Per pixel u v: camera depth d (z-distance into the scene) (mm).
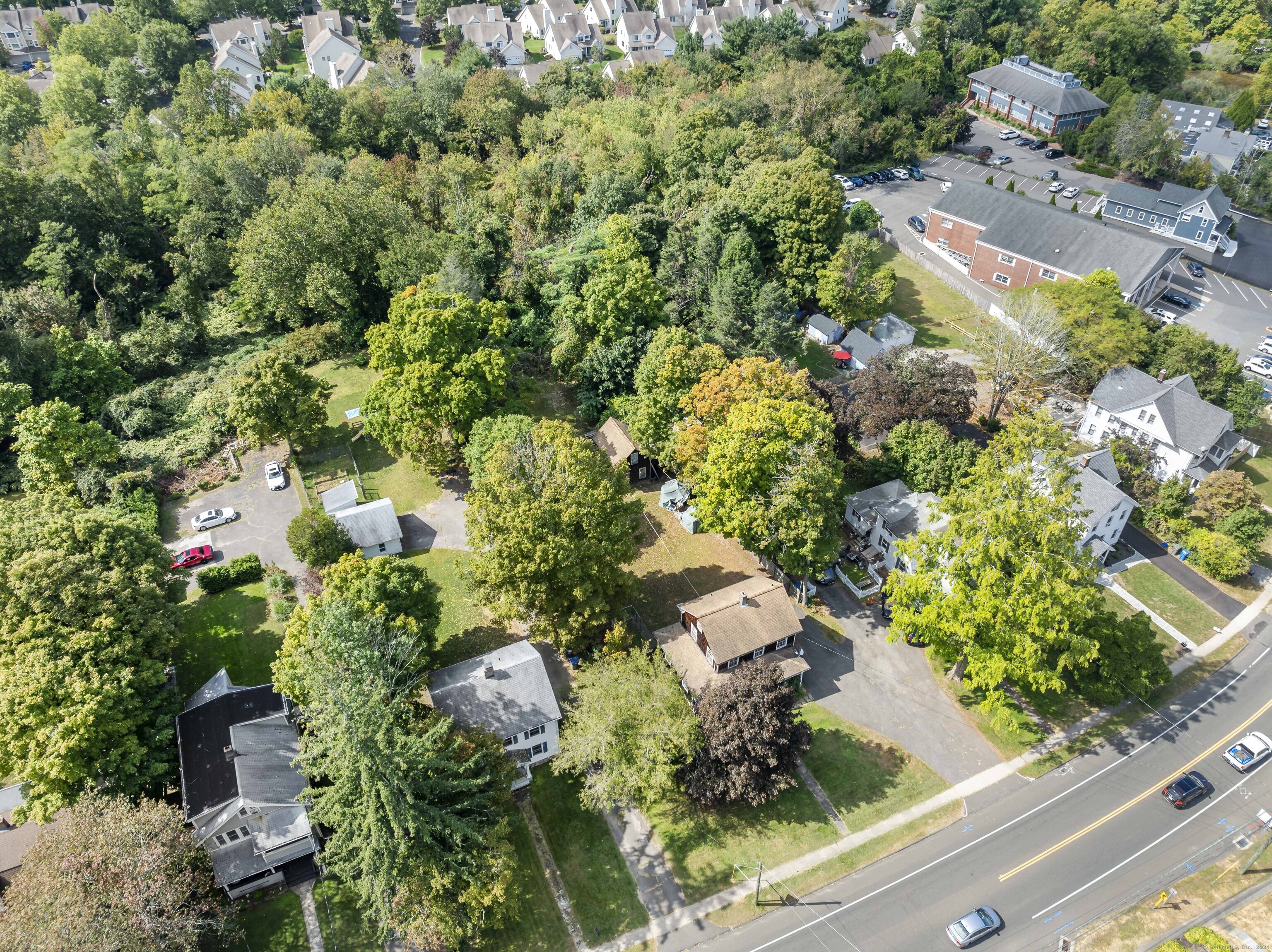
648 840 47812
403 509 71625
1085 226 101750
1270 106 156000
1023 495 50156
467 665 52812
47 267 89688
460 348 70125
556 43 169375
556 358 81688
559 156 103938
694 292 87812
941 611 51906
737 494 58812
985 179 137125
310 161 104375
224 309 99188
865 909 44594
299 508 71500
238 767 44469
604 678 48469
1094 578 56531
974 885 45719
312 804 43719
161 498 72500
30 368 79562
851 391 77812
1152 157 131500
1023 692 56750
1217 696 57000
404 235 91375
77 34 149125
